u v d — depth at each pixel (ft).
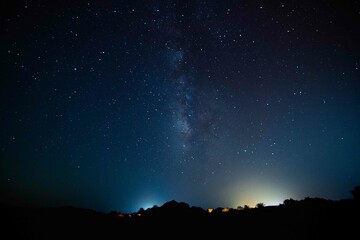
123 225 33.27
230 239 26.55
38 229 28.12
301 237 24.49
